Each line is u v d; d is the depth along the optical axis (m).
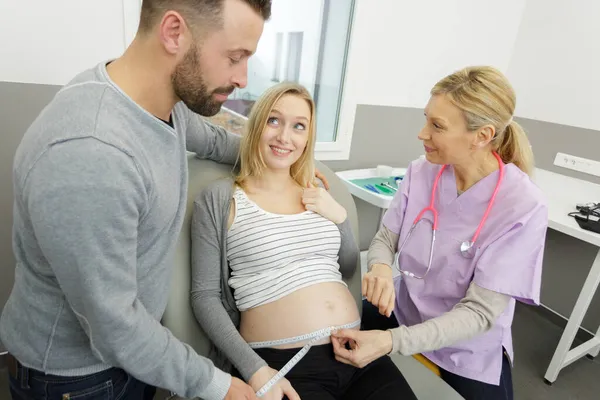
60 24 1.28
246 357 0.92
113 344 0.65
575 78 2.05
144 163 0.65
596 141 1.99
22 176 0.58
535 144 2.28
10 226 1.41
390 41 1.93
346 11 1.83
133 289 0.67
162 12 0.61
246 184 1.16
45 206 0.55
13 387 0.82
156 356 0.70
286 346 1.02
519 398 1.70
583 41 1.99
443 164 1.09
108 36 1.36
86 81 0.64
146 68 0.66
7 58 1.25
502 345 1.11
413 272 1.20
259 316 1.05
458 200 1.11
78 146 0.56
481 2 2.10
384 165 2.21
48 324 0.72
